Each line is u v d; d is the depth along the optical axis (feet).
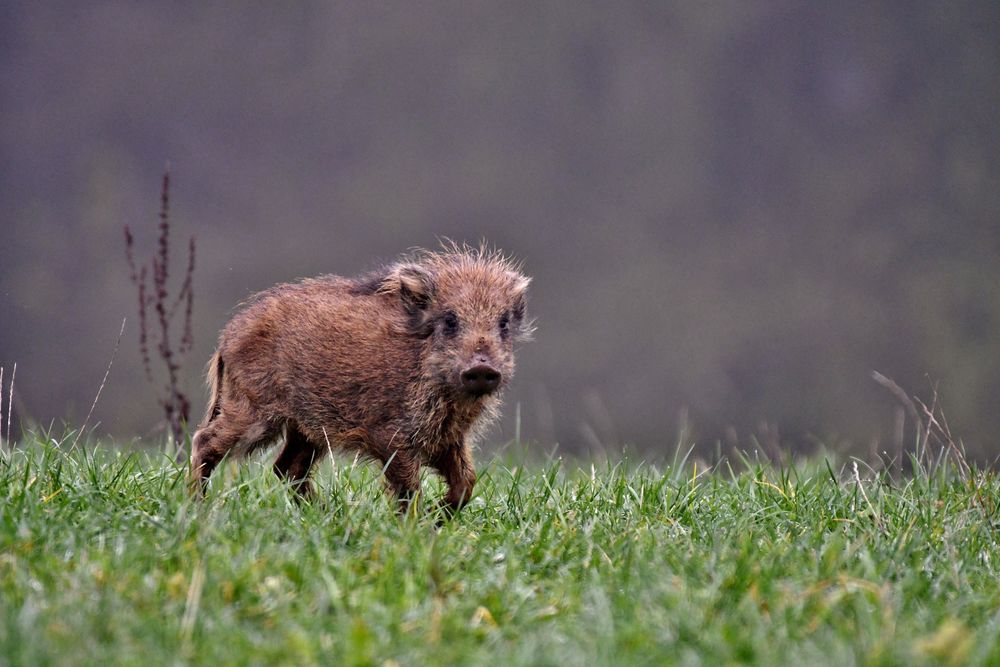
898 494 62.85
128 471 62.85
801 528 57.57
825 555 50.65
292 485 66.03
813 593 46.11
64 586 45.42
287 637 41.50
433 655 40.47
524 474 69.97
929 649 40.52
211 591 44.73
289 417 68.03
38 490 56.80
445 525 57.00
